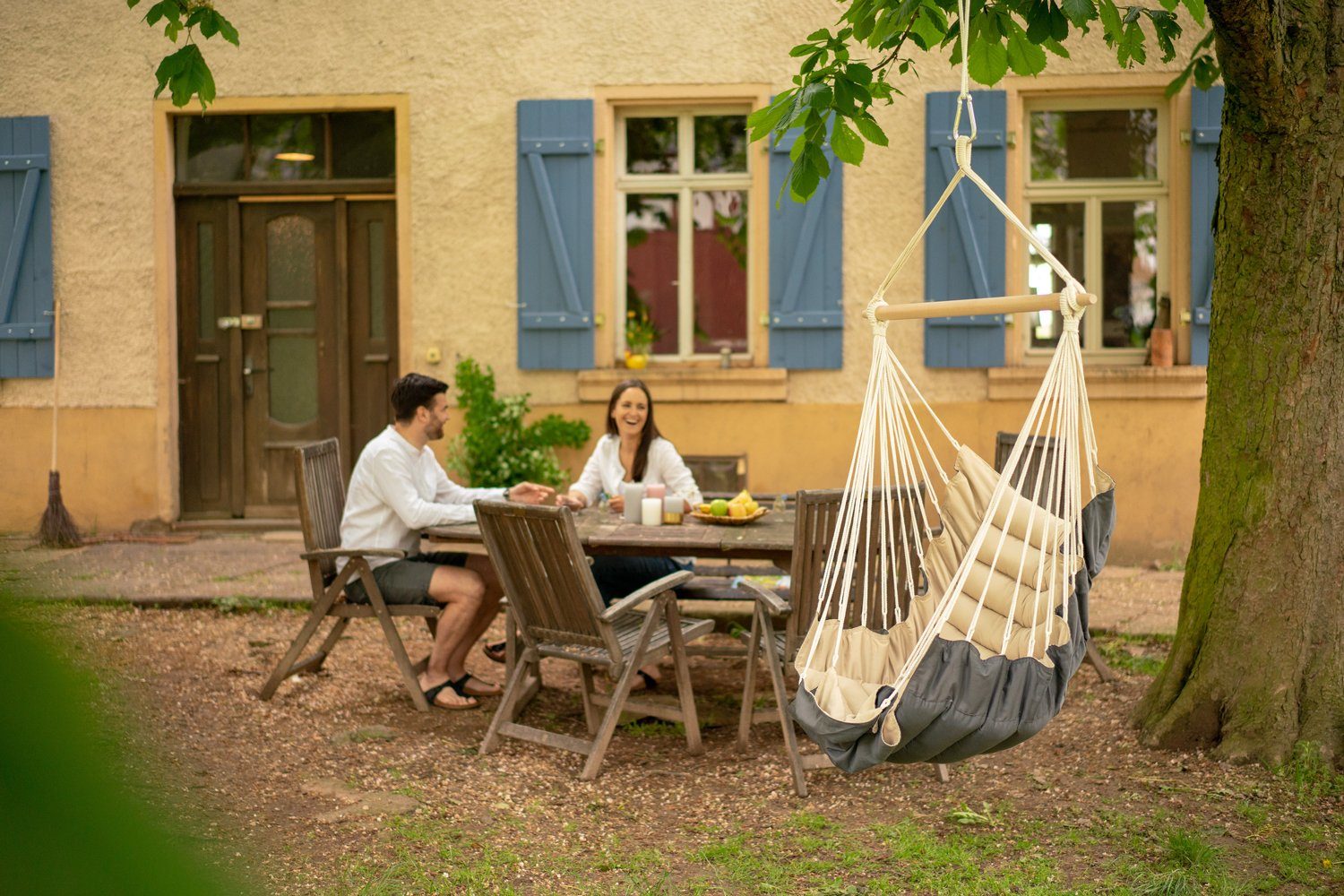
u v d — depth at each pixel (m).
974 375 6.98
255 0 7.15
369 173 7.40
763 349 7.14
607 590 4.74
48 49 7.24
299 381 7.52
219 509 7.54
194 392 7.51
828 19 6.94
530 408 7.17
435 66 7.12
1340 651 3.56
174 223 7.40
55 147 7.29
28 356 7.31
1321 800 3.31
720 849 3.12
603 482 5.04
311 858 2.99
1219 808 3.29
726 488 7.02
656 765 3.88
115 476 7.36
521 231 7.09
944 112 6.90
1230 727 3.62
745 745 4.02
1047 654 2.63
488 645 5.13
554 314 7.07
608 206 7.14
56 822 0.30
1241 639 3.64
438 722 4.26
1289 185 3.54
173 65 3.47
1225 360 3.76
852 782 3.68
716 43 7.00
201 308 7.50
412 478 4.55
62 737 0.31
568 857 3.10
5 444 7.36
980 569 2.99
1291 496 3.60
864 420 2.98
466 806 3.43
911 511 3.13
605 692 4.80
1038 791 3.51
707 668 5.14
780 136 3.54
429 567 4.43
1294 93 3.45
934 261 6.95
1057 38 3.30
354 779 3.62
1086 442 2.74
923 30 3.70
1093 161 7.06
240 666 4.82
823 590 2.99
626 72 7.04
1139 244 7.05
